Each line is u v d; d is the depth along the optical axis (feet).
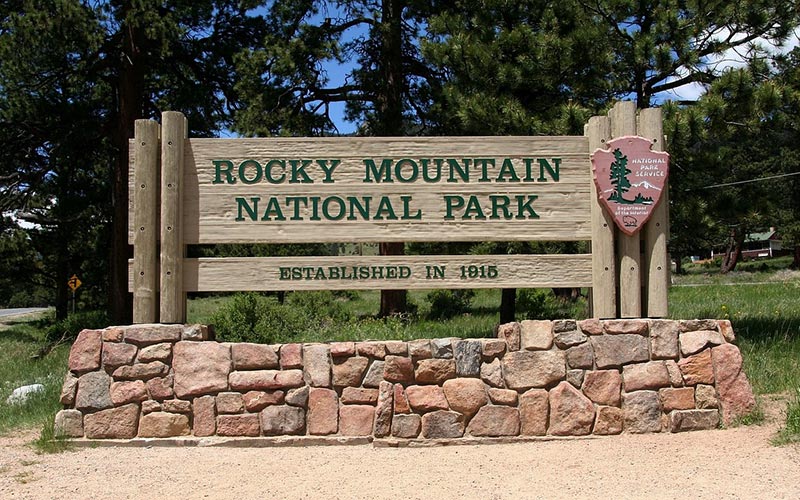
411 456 20.10
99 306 120.37
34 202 89.97
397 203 23.65
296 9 63.93
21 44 57.88
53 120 68.64
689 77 40.22
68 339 61.93
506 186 23.73
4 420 27.37
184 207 23.36
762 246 227.81
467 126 41.04
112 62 66.59
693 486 16.31
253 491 16.94
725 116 36.70
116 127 69.10
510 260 23.54
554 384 21.95
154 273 22.93
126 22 58.90
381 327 40.52
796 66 38.78
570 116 37.17
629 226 23.04
